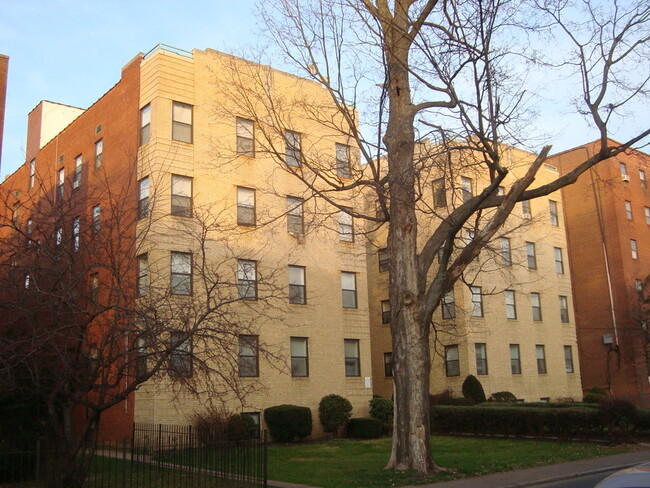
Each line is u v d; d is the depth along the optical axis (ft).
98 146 89.92
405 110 52.26
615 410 67.77
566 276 134.62
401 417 48.47
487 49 45.78
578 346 148.05
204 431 61.46
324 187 91.56
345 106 52.85
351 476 47.65
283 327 85.25
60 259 42.86
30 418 46.75
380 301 118.42
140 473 49.44
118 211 47.14
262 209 85.66
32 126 114.73
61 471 39.04
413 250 50.70
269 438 78.02
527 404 90.89
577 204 153.07
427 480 44.88
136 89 83.51
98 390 41.04
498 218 48.01
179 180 79.36
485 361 112.37
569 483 45.83
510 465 52.65
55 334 37.88
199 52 84.17
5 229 63.98
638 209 153.38
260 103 87.61
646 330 130.93
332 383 89.45
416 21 50.44
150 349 40.98
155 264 69.31
